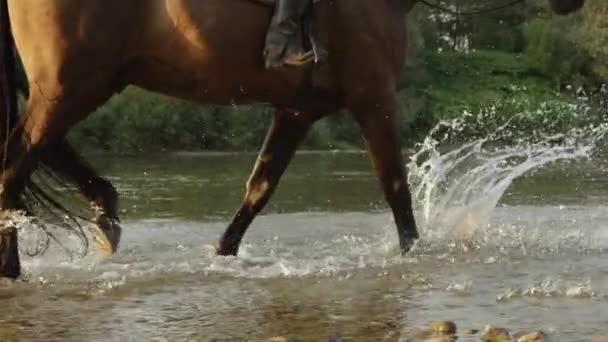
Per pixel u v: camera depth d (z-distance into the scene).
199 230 9.70
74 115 7.36
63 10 7.21
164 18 7.39
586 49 36.69
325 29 7.79
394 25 8.02
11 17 7.35
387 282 7.13
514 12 40.56
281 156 8.24
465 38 40.44
